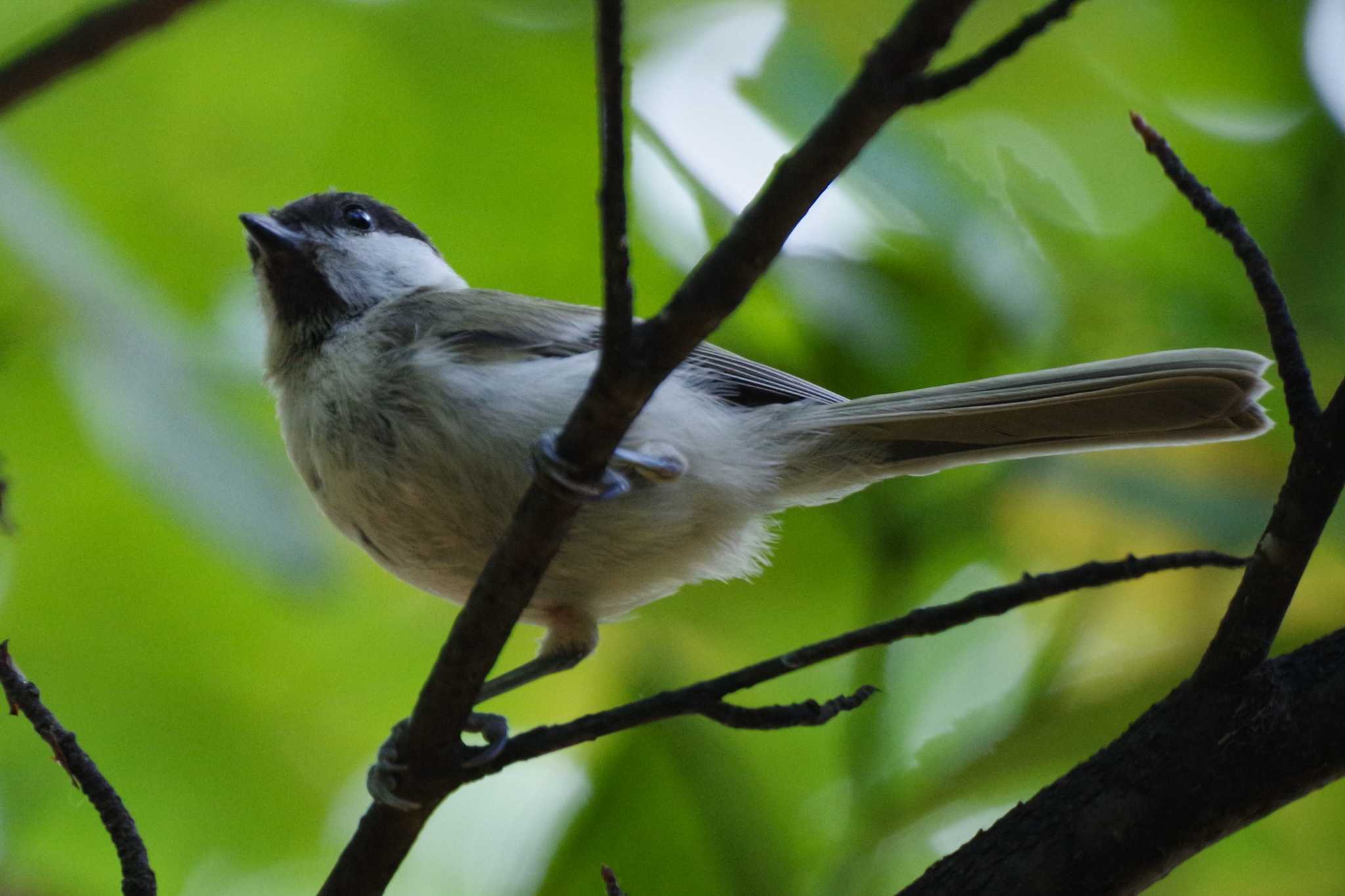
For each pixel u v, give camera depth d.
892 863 7.57
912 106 3.15
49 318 6.54
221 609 8.04
